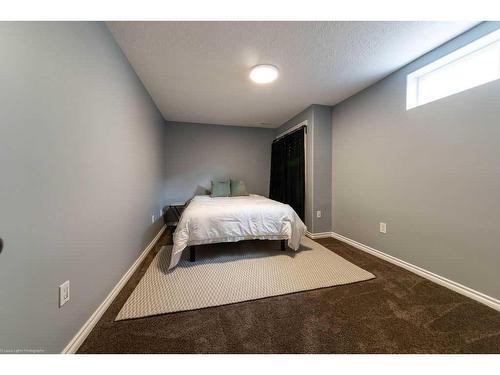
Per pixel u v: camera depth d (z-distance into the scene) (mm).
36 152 799
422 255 1797
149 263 2070
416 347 1041
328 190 2996
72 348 990
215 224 2105
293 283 1665
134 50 1674
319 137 2945
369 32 1485
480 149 1409
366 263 2064
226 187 3771
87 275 1144
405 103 1934
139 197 2131
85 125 1136
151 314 1277
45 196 844
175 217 3834
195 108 3121
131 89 1896
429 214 1738
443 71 1743
